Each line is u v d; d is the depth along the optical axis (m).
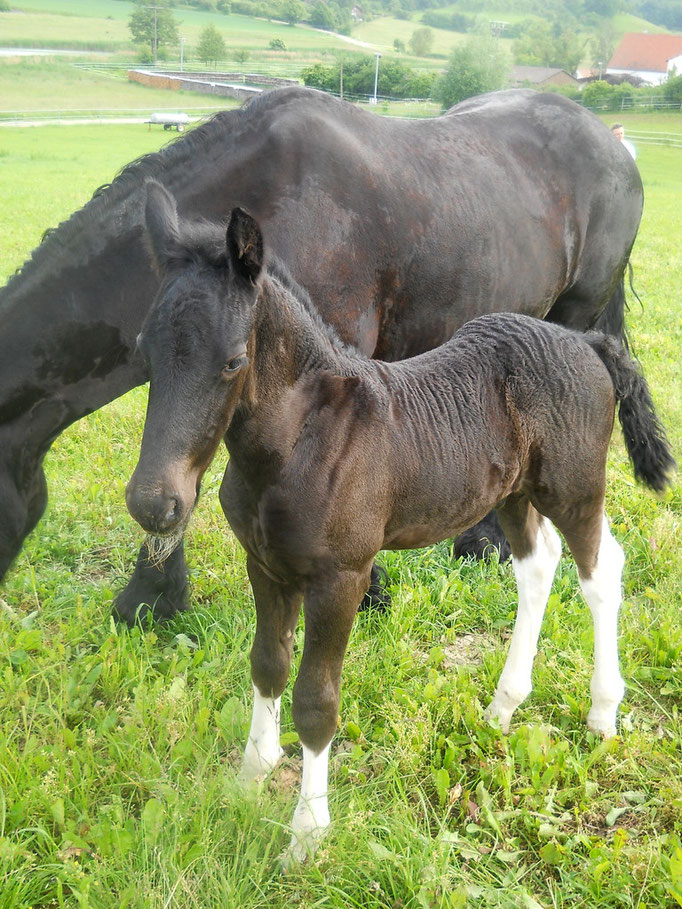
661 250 13.73
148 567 3.69
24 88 53.75
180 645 3.51
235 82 59.97
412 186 3.65
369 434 2.56
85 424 5.81
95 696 3.33
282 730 3.20
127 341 3.30
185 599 3.84
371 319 3.59
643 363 7.19
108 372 3.35
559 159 4.41
